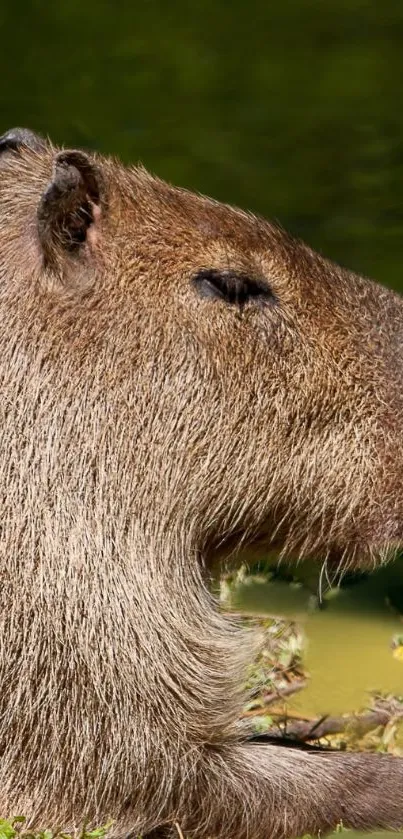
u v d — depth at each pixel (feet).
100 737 30.48
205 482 32.32
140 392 31.45
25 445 30.63
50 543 30.37
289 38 96.17
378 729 37.01
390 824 31.91
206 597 32.68
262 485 32.96
